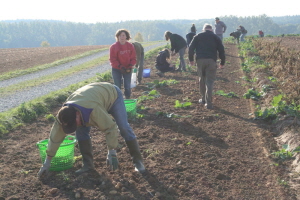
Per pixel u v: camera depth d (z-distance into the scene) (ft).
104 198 12.37
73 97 12.37
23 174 14.38
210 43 24.58
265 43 67.87
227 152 17.20
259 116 22.79
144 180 13.98
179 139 18.74
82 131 14.25
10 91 36.73
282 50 53.36
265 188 13.75
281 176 14.74
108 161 12.94
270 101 26.16
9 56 91.97
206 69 24.97
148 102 27.30
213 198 12.80
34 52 105.91
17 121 22.06
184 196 12.88
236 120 22.59
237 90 32.27
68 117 11.43
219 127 21.04
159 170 14.88
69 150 14.51
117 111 13.65
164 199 12.57
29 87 39.37
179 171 14.96
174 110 24.82
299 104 24.13
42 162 14.79
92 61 69.21
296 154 16.34
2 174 14.28
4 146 17.93
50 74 54.03
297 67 37.86
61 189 13.16
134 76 33.37
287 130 19.26
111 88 13.48
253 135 19.80
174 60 54.13
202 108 25.45
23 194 12.69
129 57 24.80
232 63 50.08
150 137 19.01
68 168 14.87
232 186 13.80
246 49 66.33
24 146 18.13
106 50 100.22
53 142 12.95
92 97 12.35
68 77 47.39
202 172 14.89
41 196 12.58
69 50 109.60
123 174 14.44
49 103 26.91
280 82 32.96
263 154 17.10
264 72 39.60
